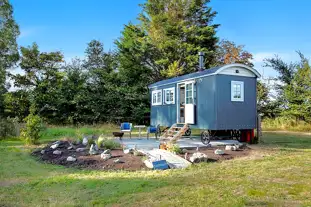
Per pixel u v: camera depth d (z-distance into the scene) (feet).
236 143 39.99
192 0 96.58
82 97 77.87
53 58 78.74
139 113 82.07
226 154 31.73
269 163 26.20
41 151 35.50
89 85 82.28
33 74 76.84
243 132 45.42
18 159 32.09
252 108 43.24
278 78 86.63
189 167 25.82
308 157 29.66
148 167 25.90
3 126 53.36
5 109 72.54
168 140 40.27
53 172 25.09
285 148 37.93
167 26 92.38
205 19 99.96
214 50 99.09
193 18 99.71
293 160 27.73
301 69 81.05
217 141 43.24
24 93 74.74
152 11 97.76
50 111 77.87
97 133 58.70
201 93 42.60
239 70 41.98
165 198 16.15
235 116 41.29
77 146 36.27
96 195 17.46
